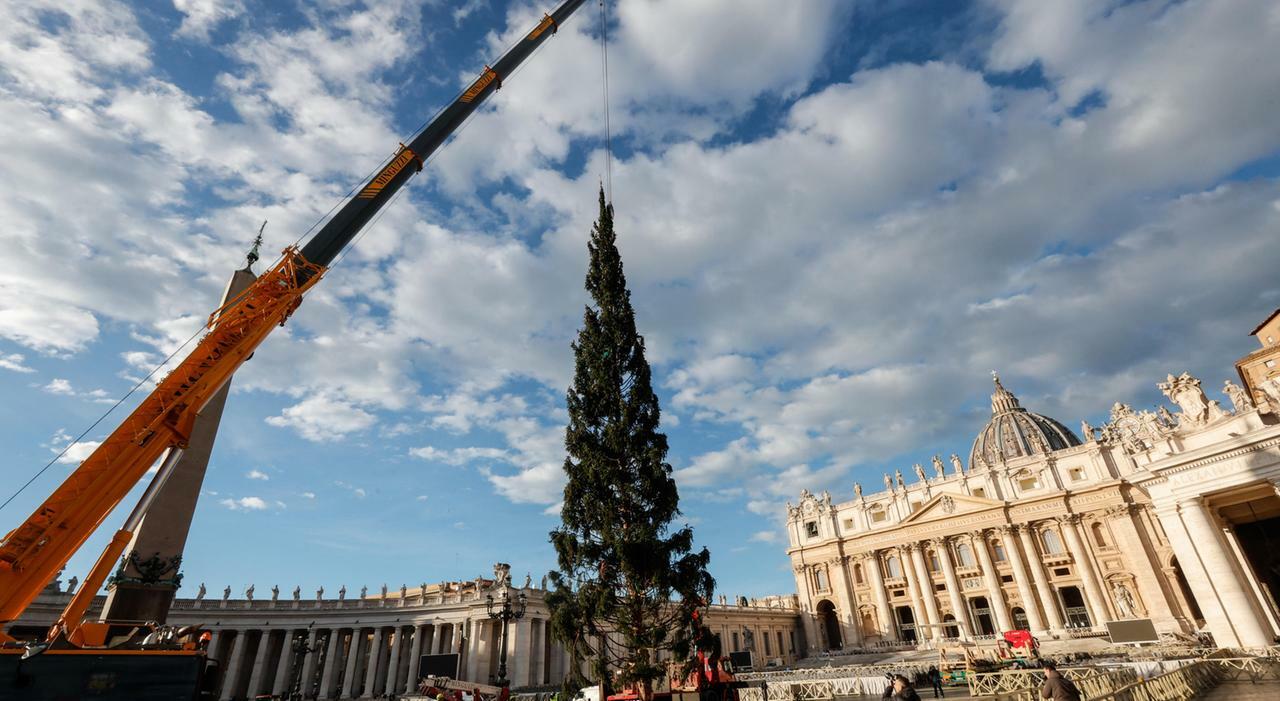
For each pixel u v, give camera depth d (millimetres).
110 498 12164
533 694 45594
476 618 57875
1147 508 74250
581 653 18438
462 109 23141
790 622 101875
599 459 20156
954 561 86125
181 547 19906
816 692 36750
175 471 20312
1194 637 54531
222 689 55969
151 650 11266
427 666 49062
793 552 103625
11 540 11094
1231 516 33781
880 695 36562
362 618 63031
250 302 15648
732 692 18312
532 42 27172
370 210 19188
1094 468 79438
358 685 63906
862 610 93312
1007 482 86000
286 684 59062
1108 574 74875
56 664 10398
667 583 18219
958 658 38906
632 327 23266
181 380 13836
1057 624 75188
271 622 59688
